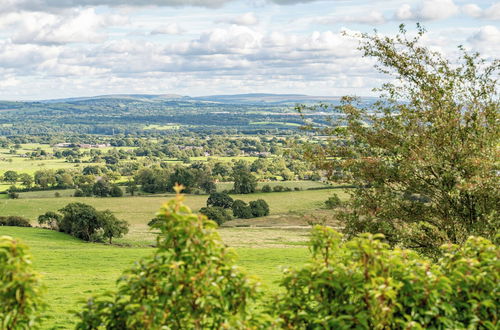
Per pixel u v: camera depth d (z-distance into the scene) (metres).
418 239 16.31
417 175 15.91
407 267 6.07
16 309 5.16
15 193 166.25
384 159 16.55
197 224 5.45
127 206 147.25
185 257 5.38
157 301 5.34
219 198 135.50
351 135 16.98
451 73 16.50
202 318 5.46
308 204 134.00
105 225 94.69
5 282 5.08
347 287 5.61
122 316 5.53
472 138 15.48
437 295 5.55
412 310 5.64
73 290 32.34
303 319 5.93
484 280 5.79
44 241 88.81
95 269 52.28
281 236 100.25
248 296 5.55
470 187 14.05
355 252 5.80
